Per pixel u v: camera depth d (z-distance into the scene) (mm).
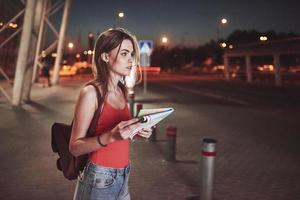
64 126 2848
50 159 8445
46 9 31766
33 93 26328
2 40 36000
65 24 34531
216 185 6906
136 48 2783
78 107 2621
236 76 57938
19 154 8883
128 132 2439
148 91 31688
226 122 14812
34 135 11227
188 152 9406
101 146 2498
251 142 10992
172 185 6805
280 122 15195
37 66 36125
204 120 15203
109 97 2684
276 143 10938
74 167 2729
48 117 14992
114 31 2709
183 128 13148
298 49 37312
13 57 41594
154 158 8711
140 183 6875
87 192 2703
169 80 54812
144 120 2449
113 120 2668
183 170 7781
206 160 5512
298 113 18266
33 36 19875
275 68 42156
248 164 8461
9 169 7609
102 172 2660
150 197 6180
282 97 27203
